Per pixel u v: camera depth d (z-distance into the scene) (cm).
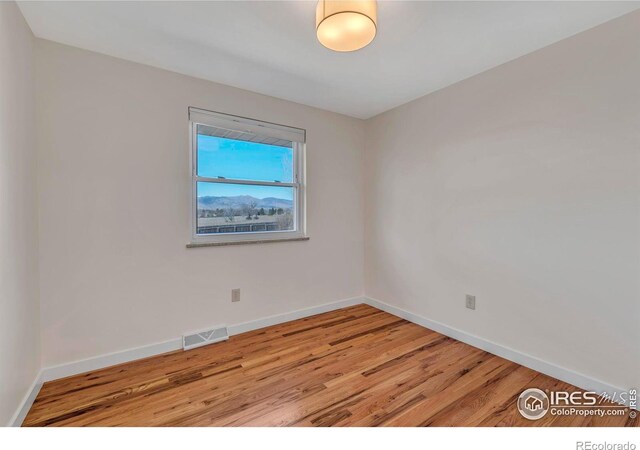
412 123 285
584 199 175
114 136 205
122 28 174
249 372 198
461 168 243
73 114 192
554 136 187
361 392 176
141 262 217
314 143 305
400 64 215
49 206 185
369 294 343
